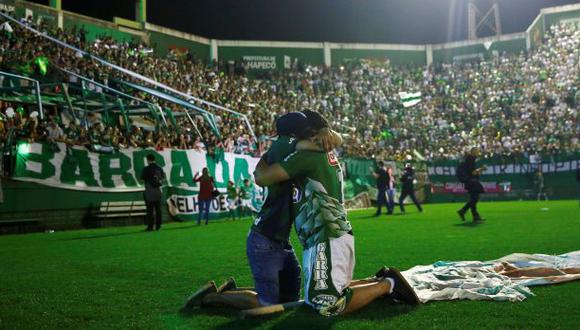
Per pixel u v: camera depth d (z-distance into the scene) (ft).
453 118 126.41
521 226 38.04
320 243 11.87
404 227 41.06
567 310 12.26
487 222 43.32
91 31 100.42
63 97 60.64
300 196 12.39
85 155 51.52
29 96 63.93
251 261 12.96
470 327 10.99
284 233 12.67
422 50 152.35
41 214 46.98
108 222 52.54
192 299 13.51
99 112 71.51
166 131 66.85
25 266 22.34
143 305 14.15
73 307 13.98
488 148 110.52
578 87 116.16
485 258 22.22
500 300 13.28
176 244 31.89
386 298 13.53
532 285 15.06
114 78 72.38
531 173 102.42
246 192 68.69
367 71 142.31
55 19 93.45
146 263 22.88
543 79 126.31
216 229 45.85
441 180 108.68
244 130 84.79
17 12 87.25
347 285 12.16
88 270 20.92
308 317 12.02
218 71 122.11
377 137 116.06
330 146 12.53
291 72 136.36
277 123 13.01
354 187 90.58
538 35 143.33
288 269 13.24
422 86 140.46
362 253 24.63
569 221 41.42
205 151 64.44
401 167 102.83
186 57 117.08
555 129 108.47
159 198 46.55
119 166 54.49
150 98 77.56
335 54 145.28
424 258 22.63
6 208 44.47
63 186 48.93
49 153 48.39
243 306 13.00
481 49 149.18
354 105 127.54
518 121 116.16
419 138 119.75
